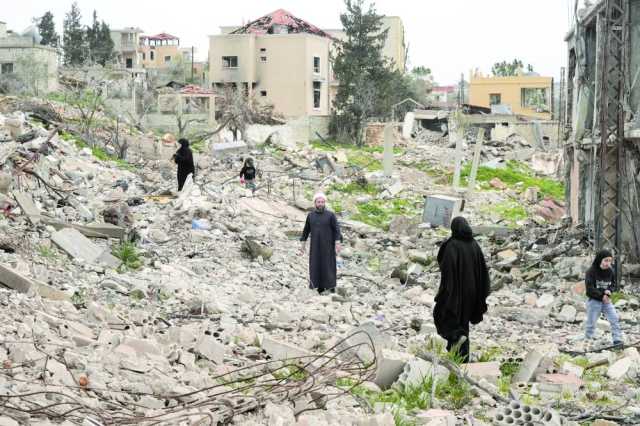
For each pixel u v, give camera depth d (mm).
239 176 36031
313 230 16547
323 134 68188
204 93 64375
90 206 22109
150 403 7617
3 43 60906
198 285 15820
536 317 16375
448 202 30703
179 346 9758
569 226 27016
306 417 7492
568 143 28328
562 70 35188
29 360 7871
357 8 75125
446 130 69812
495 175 48812
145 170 35500
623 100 19641
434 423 8156
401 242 26109
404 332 13578
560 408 9578
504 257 23031
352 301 16547
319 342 11047
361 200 36938
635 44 19719
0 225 15852
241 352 10383
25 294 11070
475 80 82000
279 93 71938
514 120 43500
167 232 21906
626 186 20531
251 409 7715
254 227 24516
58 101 51344
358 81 69750
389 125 43000
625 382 10961
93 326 10445
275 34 71625
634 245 20469
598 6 20844
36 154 23656
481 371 10438
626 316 16438
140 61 114562
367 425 7719
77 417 6809
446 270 10875
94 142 38438
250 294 15094
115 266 16016
